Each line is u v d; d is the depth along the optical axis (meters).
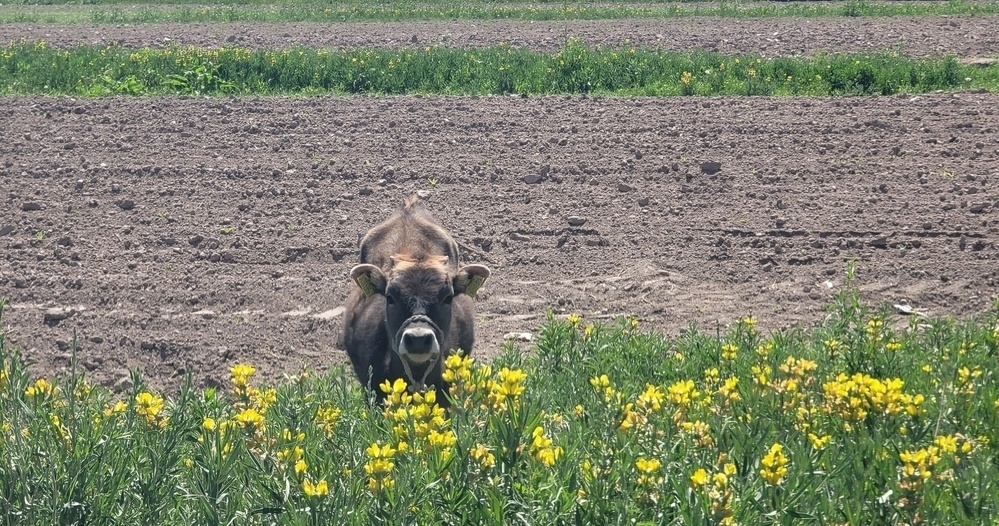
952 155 17.59
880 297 14.09
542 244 15.78
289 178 17.72
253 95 22.25
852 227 15.72
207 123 19.98
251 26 34.06
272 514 5.66
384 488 5.35
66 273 15.18
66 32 33.12
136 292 14.69
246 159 18.42
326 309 14.28
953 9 33.16
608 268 15.16
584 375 10.02
